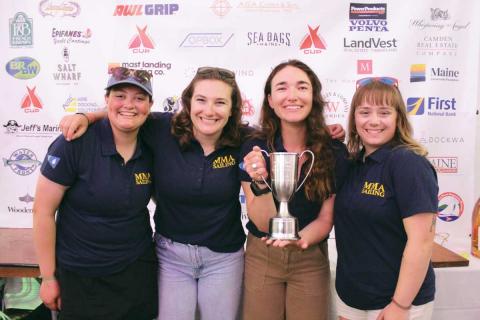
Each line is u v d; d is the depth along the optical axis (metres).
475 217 2.08
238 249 1.55
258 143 1.50
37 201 1.33
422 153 1.24
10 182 2.27
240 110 1.49
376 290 1.27
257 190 1.37
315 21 2.16
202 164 1.43
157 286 1.52
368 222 1.26
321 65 2.18
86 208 1.34
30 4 2.19
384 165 1.25
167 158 1.44
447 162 2.22
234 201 1.52
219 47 2.19
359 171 1.35
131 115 1.30
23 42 2.22
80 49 2.21
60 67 2.22
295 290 1.49
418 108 2.20
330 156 1.43
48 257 1.38
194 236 1.48
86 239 1.35
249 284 1.53
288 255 1.46
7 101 2.25
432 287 1.28
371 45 2.17
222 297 1.51
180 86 2.21
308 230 1.44
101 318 1.39
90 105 2.23
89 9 2.18
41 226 1.34
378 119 1.27
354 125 1.40
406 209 1.17
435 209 1.18
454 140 2.21
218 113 1.38
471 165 2.22
